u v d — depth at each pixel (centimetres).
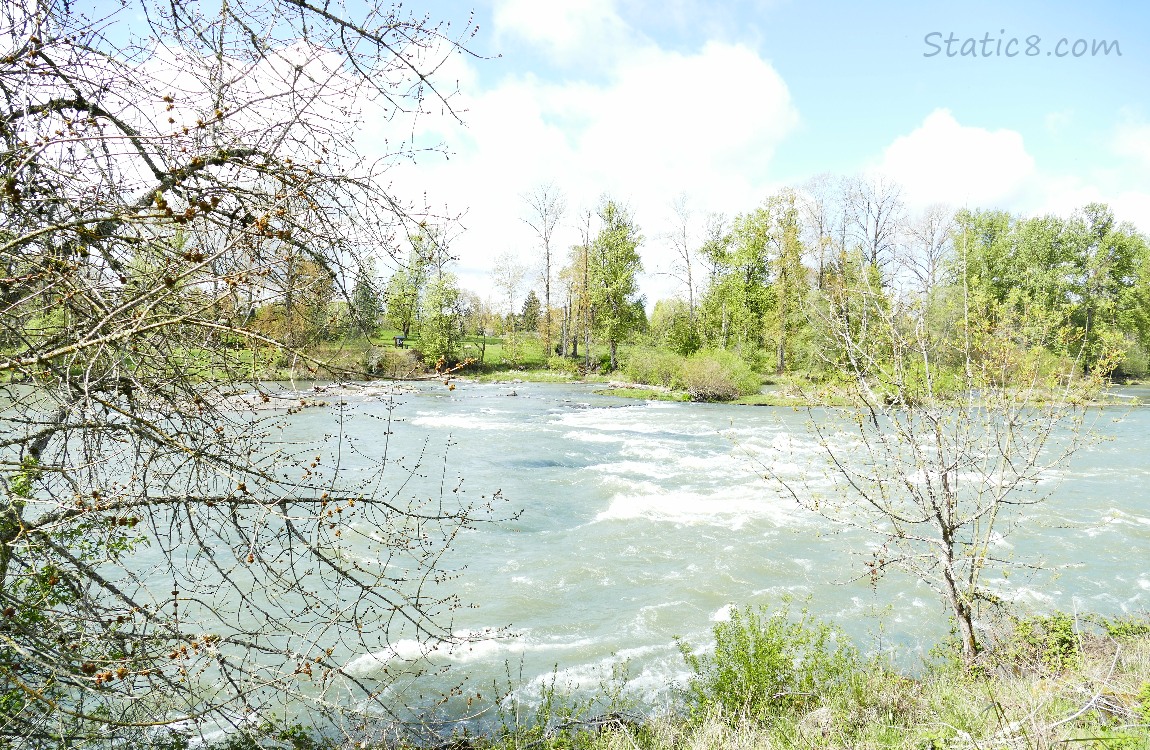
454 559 1059
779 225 4266
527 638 825
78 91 284
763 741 502
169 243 281
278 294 286
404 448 1800
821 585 994
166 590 696
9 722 291
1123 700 491
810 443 2008
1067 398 593
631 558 1095
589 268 5016
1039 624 715
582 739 561
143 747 346
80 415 263
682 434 2267
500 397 3472
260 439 347
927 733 479
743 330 4541
